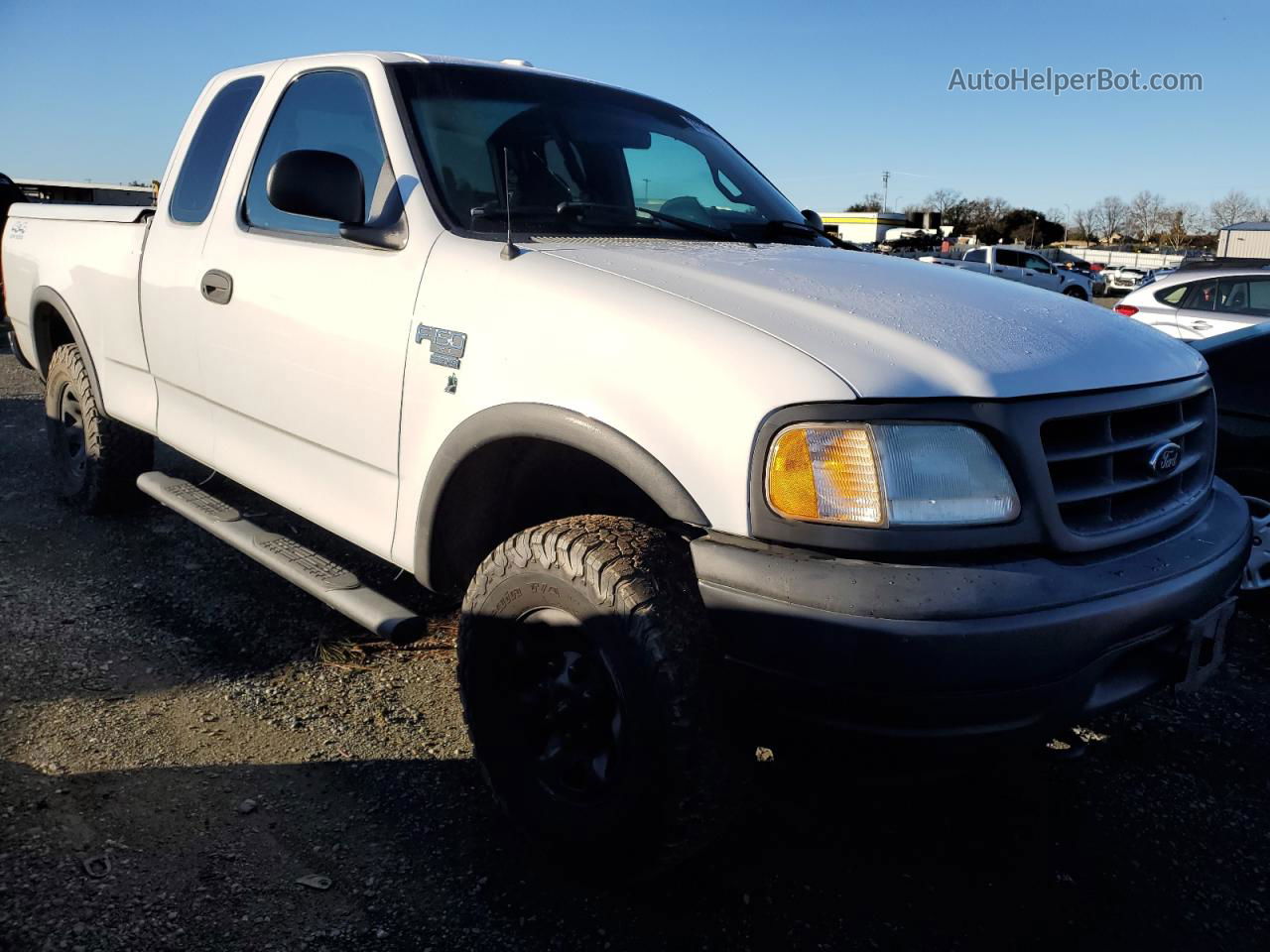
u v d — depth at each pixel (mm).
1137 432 2277
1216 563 2254
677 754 2006
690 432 2035
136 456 4512
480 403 2408
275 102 3461
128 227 4070
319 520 3047
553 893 2299
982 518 1936
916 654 1808
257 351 3197
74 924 2066
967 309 2371
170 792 2570
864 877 2447
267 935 2096
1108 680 2096
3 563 4070
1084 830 2707
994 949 2223
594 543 2146
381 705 3115
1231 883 2510
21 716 2887
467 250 2602
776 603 1895
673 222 3135
